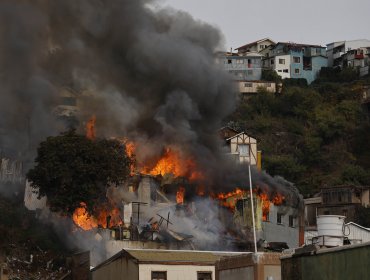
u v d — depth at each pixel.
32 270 92.75
